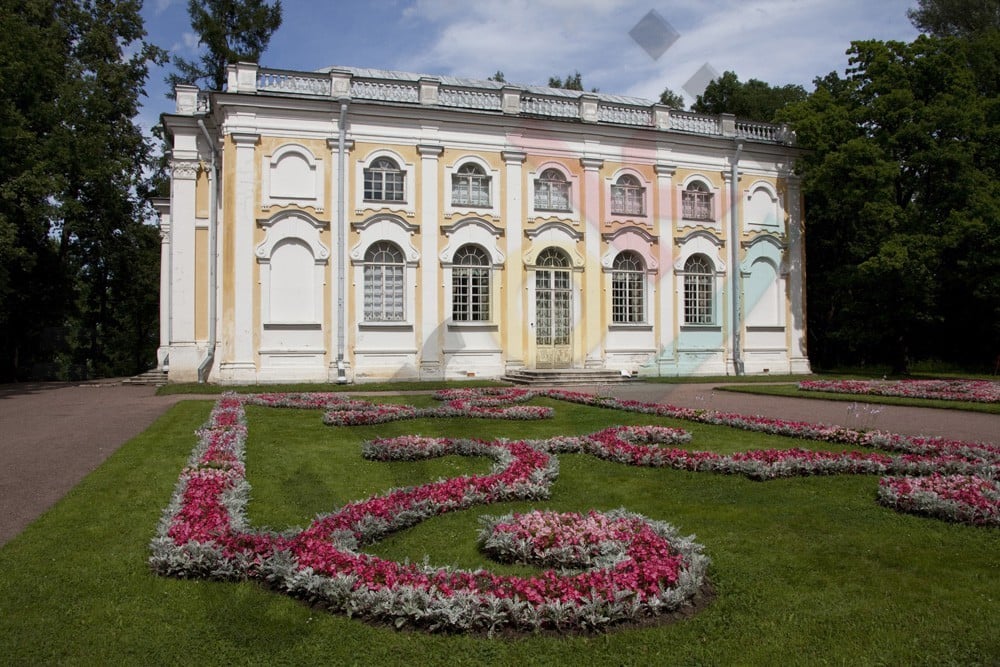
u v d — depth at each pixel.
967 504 6.45
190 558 5.11
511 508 6.98
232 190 20.70
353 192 21.69
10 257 22.42
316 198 21.34
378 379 21.72
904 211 24.78
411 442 9.68
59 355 42.06
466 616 4.23
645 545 5.23
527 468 7.99
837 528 6.29
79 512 6.62
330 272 21.42
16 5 27.17
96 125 28.09
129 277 34.47
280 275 21.08
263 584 4.95
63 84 26.69
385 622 4.36
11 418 13.71
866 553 5.61
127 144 31.41
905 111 24.53
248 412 13.94
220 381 20.56
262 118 20.95
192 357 22.64
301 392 18.64
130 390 20.67
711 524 6.41
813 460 8.56
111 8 31.94
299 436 11.05
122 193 31.33
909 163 24.92
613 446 9.46
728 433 11.53
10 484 7.84
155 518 6.46
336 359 21.30
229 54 34.31
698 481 8.15
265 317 20.91
